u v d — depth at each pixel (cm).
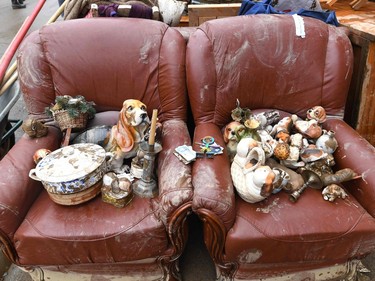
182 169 125
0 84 175
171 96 154
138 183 131
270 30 153
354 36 175
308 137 140
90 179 123
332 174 130
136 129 135
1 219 116
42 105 154
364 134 188
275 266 128
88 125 151
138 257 124
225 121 156
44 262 123
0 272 155
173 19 175
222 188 118
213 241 121
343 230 117
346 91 157
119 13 165
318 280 135
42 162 128
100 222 120
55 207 125
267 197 126
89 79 153
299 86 155
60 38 152
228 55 150
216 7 199
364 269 142
